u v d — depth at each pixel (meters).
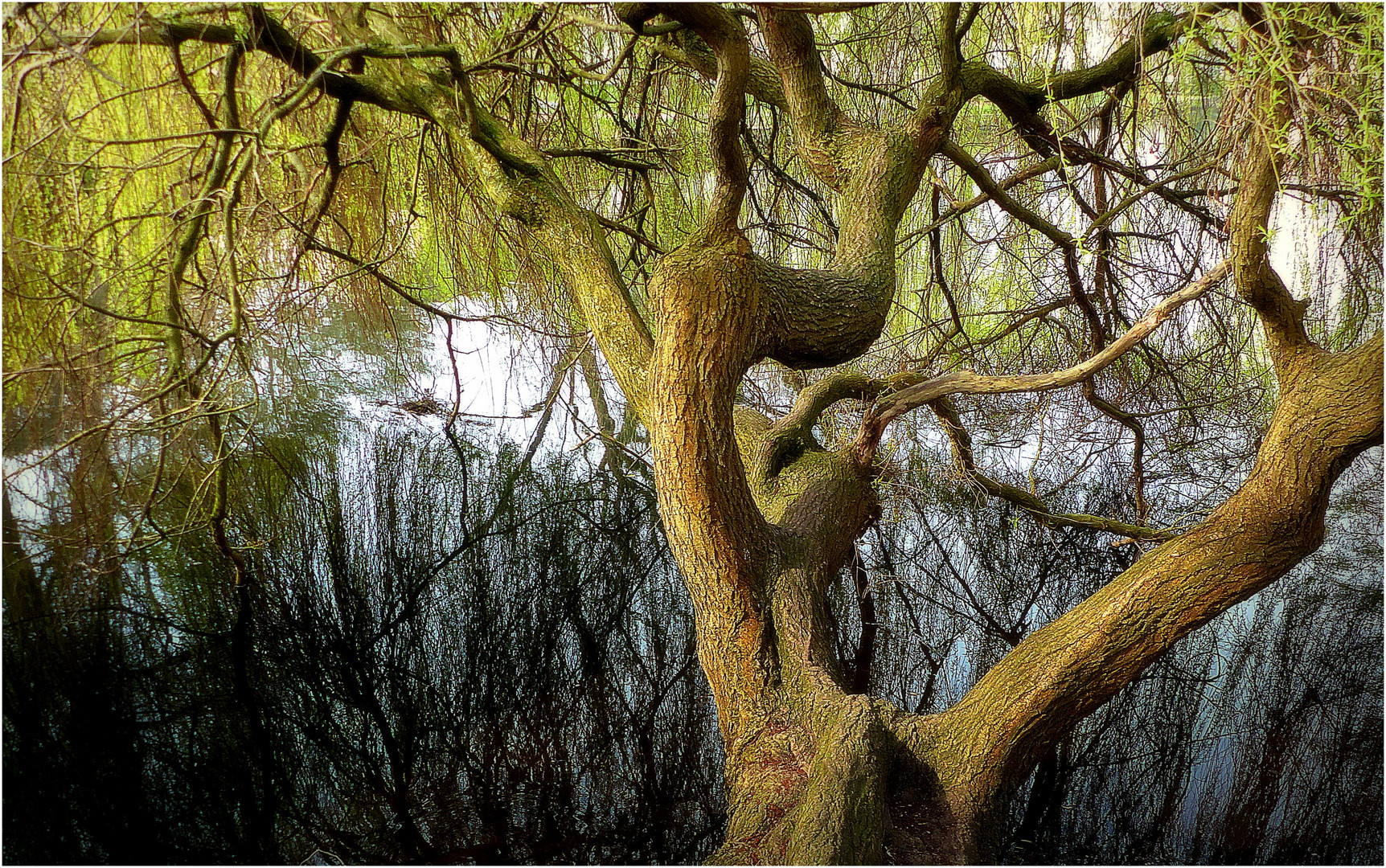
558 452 6.43
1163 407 5.44
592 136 5.41
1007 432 5.71
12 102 3.14
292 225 4.11
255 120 3.53
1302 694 3.61
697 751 3.26
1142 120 4.73
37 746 3.15
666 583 4.71
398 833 2.81
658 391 2.85
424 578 4.65
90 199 3.52
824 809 2.17
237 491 5.09
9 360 3.51
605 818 2.89
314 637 4.02
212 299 3.69
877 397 3.87
